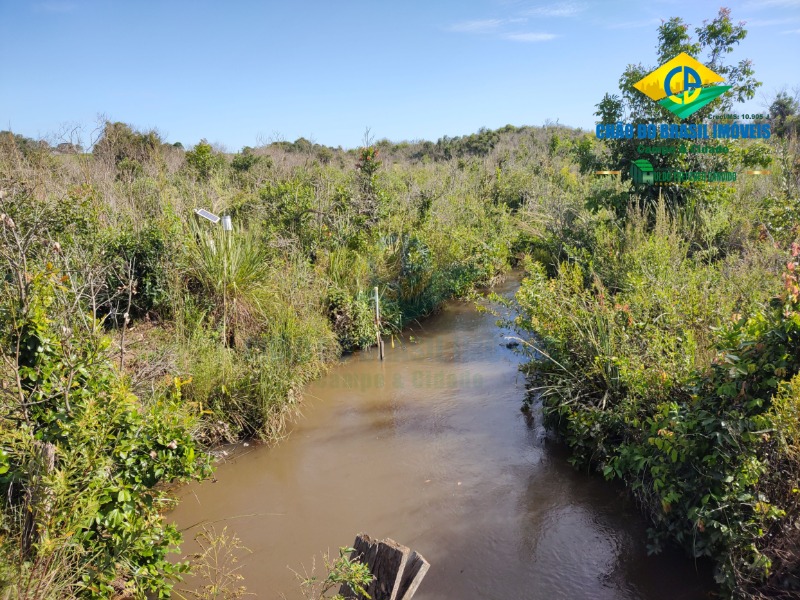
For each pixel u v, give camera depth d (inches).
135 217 314.0
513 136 1358.3
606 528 170.4
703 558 151.7
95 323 163.8
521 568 156.5
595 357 206.5
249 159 705.6
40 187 288.7
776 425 129.5
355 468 211.3
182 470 151.1
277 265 338.0
